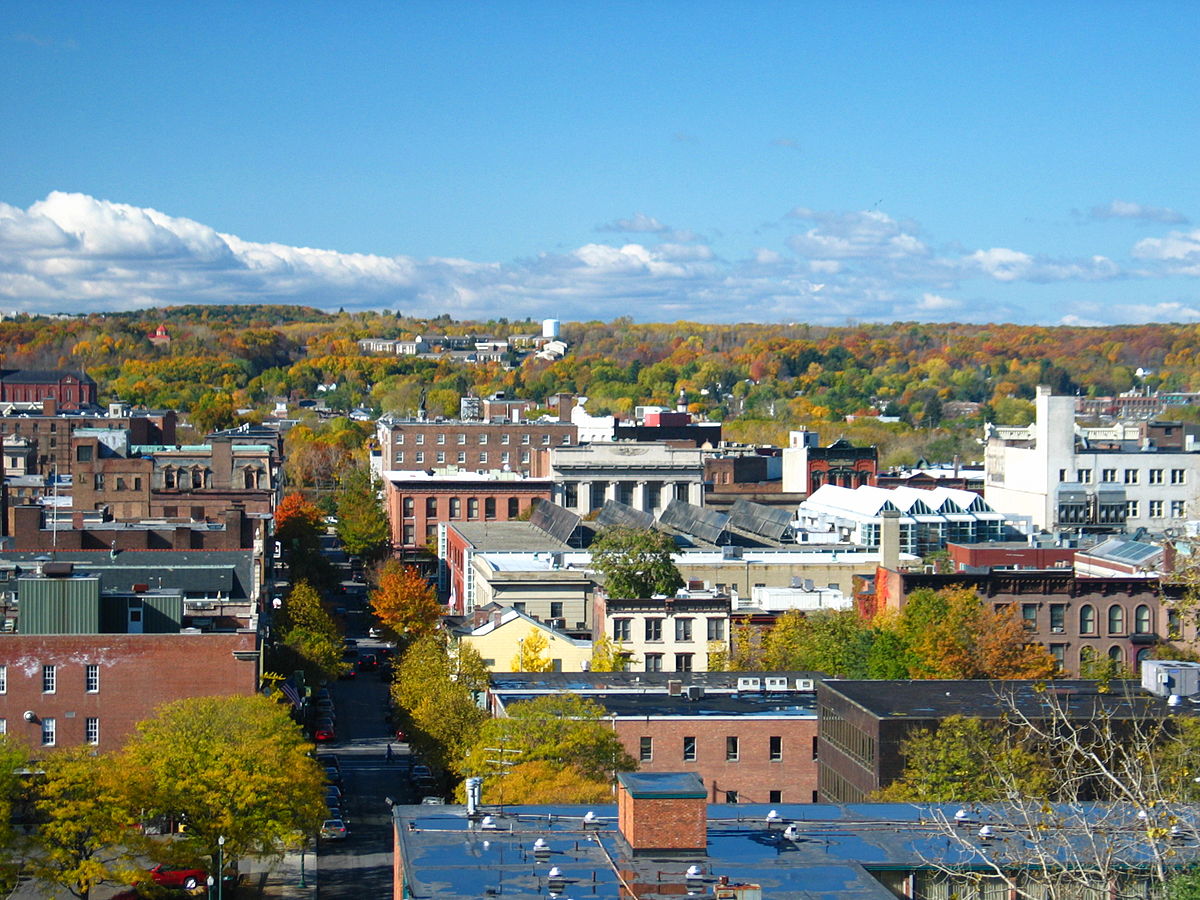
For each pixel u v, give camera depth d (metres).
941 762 96.50
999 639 144.62
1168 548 162.25
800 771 122.19
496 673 140.88
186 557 153.88
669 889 62.19
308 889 108.56
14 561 149.38
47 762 101.38
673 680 134.50
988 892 66.75
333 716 165.12
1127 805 67.50
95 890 105.81
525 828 70.62
